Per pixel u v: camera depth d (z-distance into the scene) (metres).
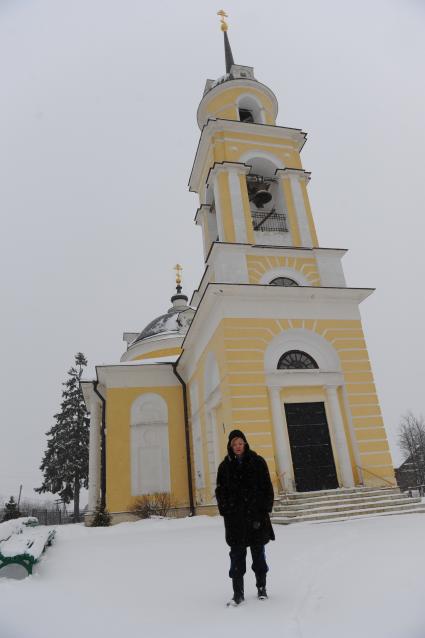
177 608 4.39
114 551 8.78
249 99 21.39
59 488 41.69
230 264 16.50
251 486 4.67
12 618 4.27
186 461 21.06
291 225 18.41
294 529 9.77
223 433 16.30
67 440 43.19
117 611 4.42
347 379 15.45
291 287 15.60
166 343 25.72
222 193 18.16
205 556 7.31
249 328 15.15
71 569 7.00
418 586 4.36
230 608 4.21
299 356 15.77
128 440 21.02
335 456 14.71
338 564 5.72
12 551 6.37
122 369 21.89
